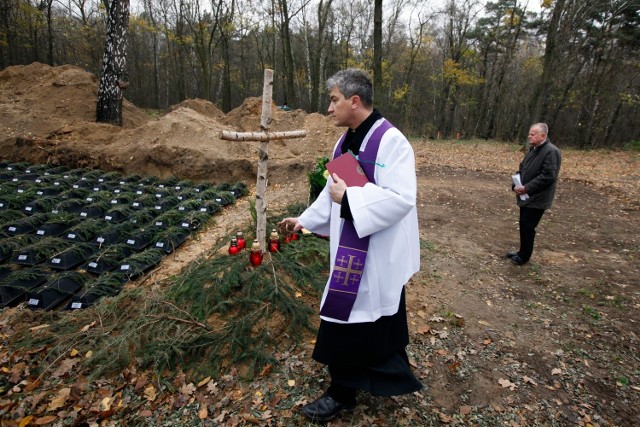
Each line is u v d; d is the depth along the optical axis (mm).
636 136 31516
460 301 3943
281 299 3115
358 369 2129
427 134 30156
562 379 2801
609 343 3275
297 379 2637
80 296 3992
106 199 7051
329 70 35469
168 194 7832
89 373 2746
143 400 2512
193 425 2314
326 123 12125
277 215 4922
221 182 9227
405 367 2154
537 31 30906
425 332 3285
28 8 25922
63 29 33750
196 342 2842
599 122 29250
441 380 2738
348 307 1921
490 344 3199
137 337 2900
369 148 1902
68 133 10867
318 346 2113
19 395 2537
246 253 3490
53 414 2402
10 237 5324
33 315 3584
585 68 28812
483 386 2693
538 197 4652
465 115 38344
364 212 1733
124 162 9648
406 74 34188
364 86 1887
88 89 13367
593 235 6422
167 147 9453
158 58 39875
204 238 5996
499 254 5367
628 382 2785
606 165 15547
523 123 30547
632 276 4719
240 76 41594
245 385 2600
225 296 3205
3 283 4109
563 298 4113
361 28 32875
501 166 13062
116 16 11523
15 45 29594
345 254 1903
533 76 31188
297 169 9312
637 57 26766
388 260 1919
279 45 38125
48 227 5641
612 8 24125
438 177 10633
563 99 27266
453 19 29438
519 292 4250
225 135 2938
